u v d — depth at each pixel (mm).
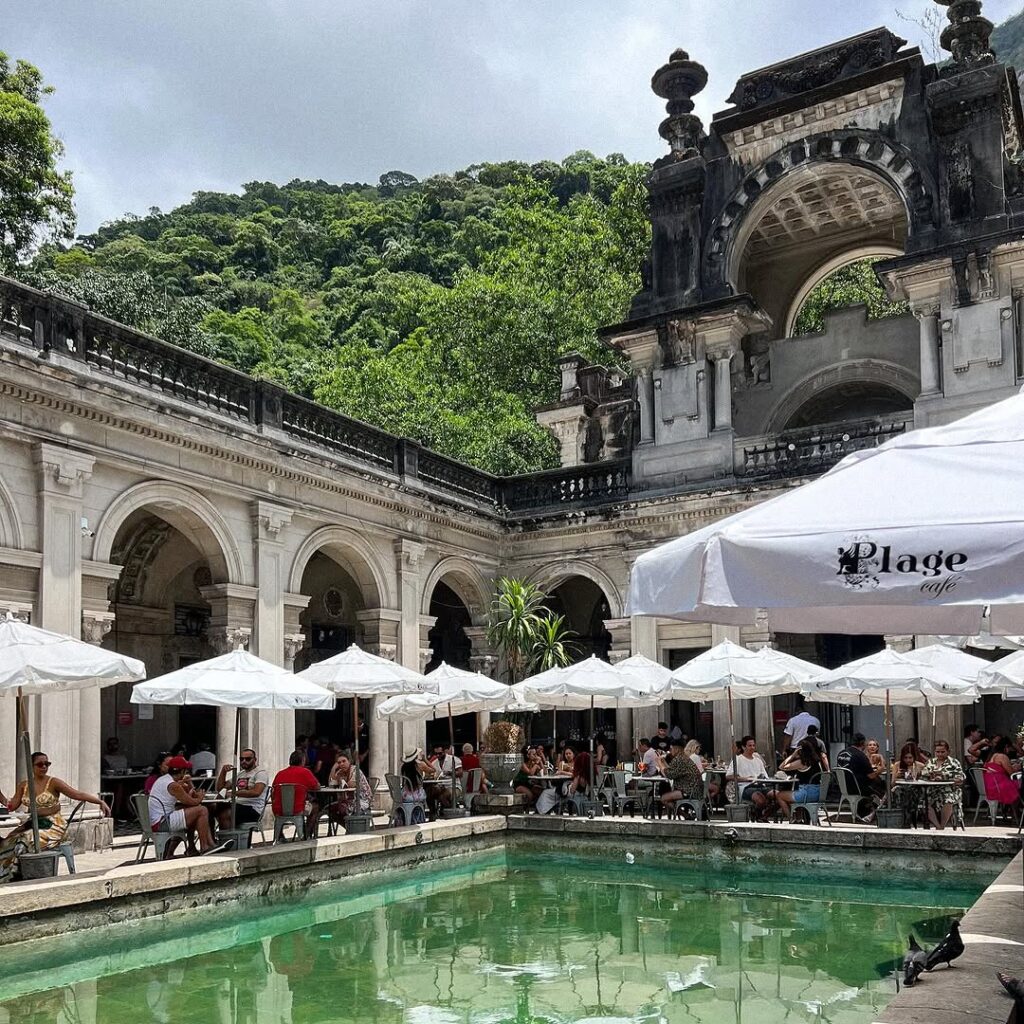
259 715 15984
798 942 8805
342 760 14898
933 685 13578
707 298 21766
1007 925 7266
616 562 21672
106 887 9484
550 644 20984
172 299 34250
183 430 14711
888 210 22953
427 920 9930
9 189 27750
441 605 26250
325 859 11984
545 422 27188
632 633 21141
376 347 50562
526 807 16875
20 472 12648
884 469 4527
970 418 5004
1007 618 6695
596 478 22453
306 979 7723
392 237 74438
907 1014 5242
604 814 16875
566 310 35656
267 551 16406
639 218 35594
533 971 7910
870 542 4121
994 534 3900
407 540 19609
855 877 12383
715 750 20547
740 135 21734
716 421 21375
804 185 21547
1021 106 21297
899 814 13734
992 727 21594
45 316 12992
